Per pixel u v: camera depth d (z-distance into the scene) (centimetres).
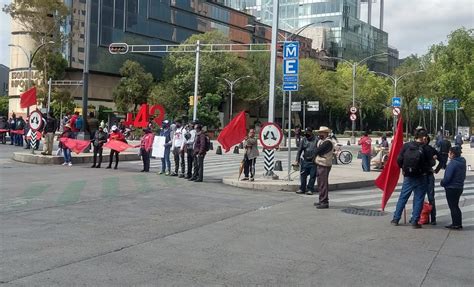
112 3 6712
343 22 11600
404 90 6944
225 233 876
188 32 8138
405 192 999
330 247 795
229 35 9100
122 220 958
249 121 9088
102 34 6594
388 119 9631
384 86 8744
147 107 4344
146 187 1453
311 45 11025
